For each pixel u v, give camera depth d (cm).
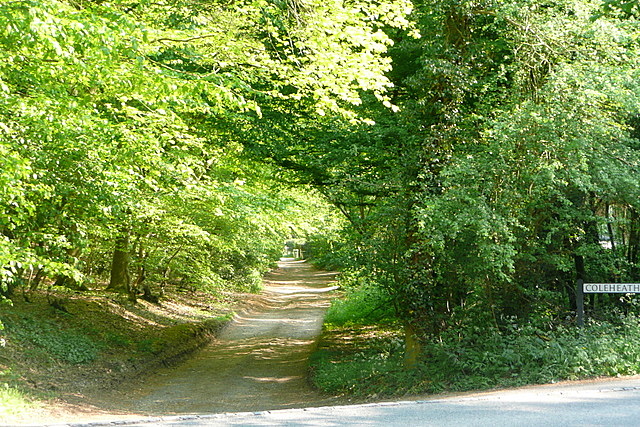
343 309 2848
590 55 1145
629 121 1248
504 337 1141
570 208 1152
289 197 1797
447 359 1107
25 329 1570
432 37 1366
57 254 1080
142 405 1276
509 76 1391
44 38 649
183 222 1827
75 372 1416
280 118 1501
